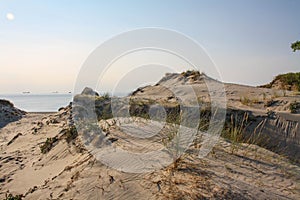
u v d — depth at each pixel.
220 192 3.74
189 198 3.56
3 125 17.75
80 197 4.05
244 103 11.43
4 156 8.27
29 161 7.54
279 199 3.84
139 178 4.23
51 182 5.09
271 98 11.76
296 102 10.51
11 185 5.77
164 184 3.96
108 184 4.18
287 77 18.09
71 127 8.81
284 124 8.99
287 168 5.16
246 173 4.64
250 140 7.68
